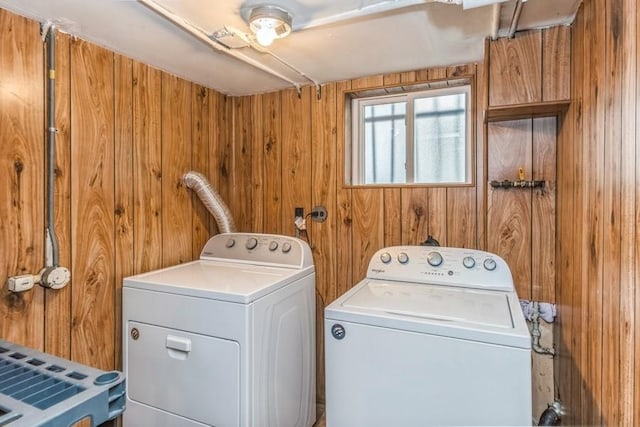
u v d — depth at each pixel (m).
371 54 1.82
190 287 1.59
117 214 1.78
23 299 1.42
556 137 1.72
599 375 1.12
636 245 0.86
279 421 1.71
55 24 1.49
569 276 1.50
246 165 2.50
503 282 1.65
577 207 1.38
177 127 2.12
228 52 1.71
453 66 1.97
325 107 2.28
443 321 1.26
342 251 2.24
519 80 1.54
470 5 1.22
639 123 0.84
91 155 1.67
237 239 2.18
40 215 1.47
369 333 1.33
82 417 0.80
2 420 0.71
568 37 1.47
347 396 1.37
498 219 1.82
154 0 1.30
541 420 1.66
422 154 2.18
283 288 1.74
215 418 1.52
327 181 2.28
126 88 1.83
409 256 1.82
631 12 0.88
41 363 0.99
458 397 1.21
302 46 1.72
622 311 0.93
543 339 1.75
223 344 1.51
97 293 1.69
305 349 1.97
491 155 1.84
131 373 1.71
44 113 1.48
